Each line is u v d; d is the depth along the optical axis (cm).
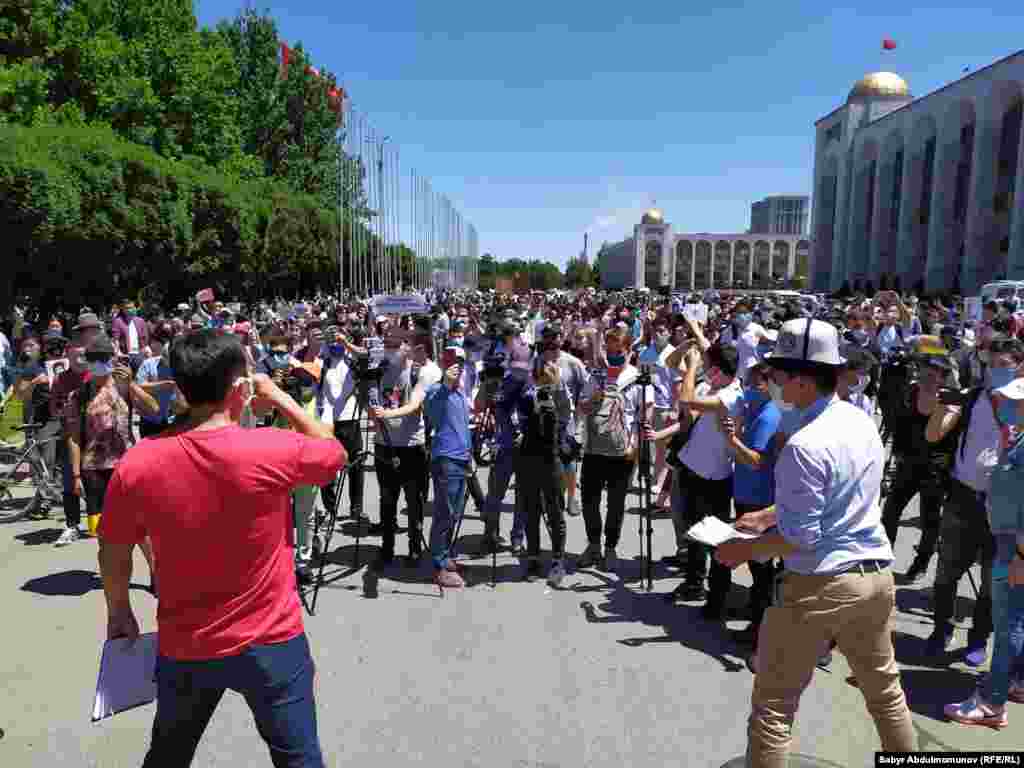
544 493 598
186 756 240
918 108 6053
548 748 365
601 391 611
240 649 225
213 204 3114
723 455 539
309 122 5666
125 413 601
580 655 468
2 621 508
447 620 520
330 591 572
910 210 6247
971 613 549
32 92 2664
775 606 288
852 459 273
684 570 631
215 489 219
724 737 376
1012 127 5019
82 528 725
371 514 796
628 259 14650
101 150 2402
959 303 2452
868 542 277
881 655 285
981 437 442
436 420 585
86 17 3156
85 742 369
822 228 8362
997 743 369
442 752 360
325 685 425
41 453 774
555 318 1953
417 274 5509
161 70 3544
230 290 3656
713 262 14000
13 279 2209
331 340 702
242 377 237
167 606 226
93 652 464
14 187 1930
